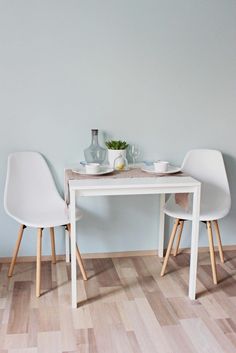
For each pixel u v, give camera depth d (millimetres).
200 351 2018
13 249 2957
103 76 2812
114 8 2729
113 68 2811
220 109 3000
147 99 2896
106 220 3035
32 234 2955
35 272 2820
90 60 2775
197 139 3021
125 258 3084
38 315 2293
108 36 2760
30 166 2797
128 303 2434
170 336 2131
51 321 2242
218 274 2820
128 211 3047
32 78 2740
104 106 2859
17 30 2662
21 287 2605
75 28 2717
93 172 2541
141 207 3057
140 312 2342
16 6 2631
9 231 2920
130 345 2055
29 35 2680
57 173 2910
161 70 2867
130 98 2875
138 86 2865
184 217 2617
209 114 2994
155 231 3117
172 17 2803
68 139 2869
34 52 2707
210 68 2924
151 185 2305
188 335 2139
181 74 2896
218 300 2480
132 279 2734
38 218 2580
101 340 2090
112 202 3010
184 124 2980
